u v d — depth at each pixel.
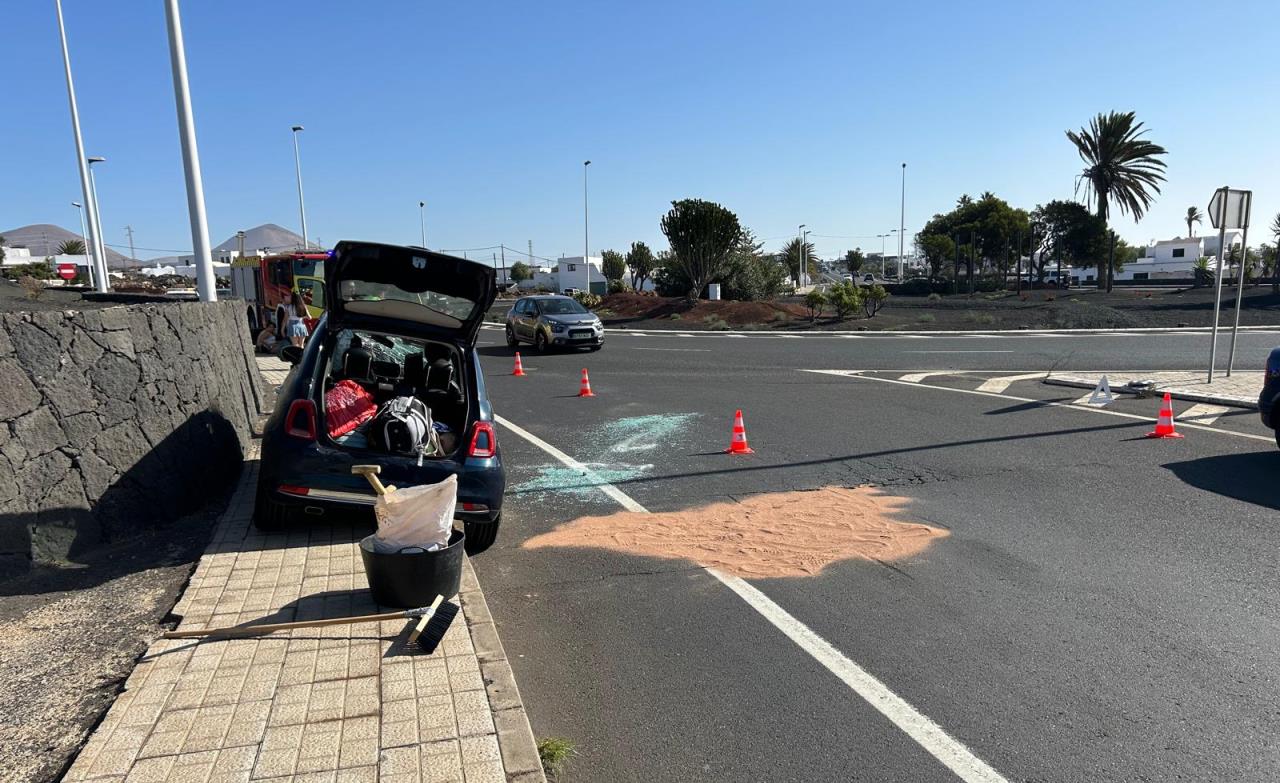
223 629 3.93
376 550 4.20
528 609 4.95
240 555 5.12
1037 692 3.90
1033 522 6.59
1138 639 4.46
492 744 3.07
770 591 5.20
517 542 6.20
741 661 4.25
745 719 3.69
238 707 3.28
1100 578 5.36
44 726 3.23
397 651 3.82
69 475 5.18
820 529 6.47
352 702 3.34
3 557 4.68
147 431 6.07
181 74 11.17
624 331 32.16
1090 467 8.41
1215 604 4.91
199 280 11.61
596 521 6.72
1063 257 69.69
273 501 5.31
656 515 6.88
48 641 3.98
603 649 4.41
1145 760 3.34
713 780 3.23
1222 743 3.46
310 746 3.02
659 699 3.87
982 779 3.22
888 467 8.55
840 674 4.10
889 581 5.35
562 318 22.62
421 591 4.24
